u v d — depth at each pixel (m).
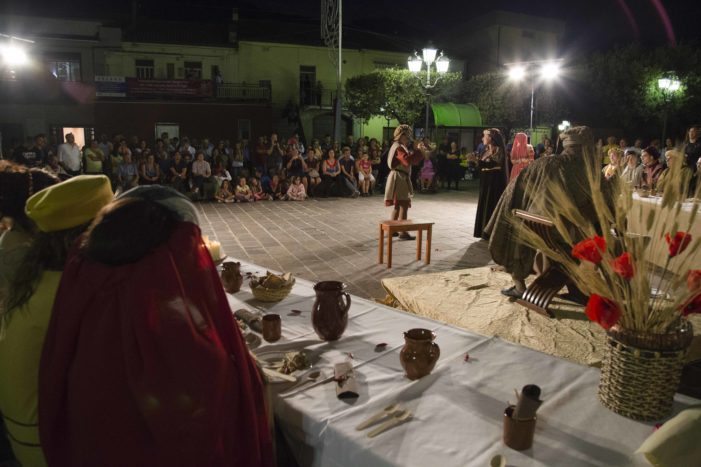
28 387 1.45
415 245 7.28
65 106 18.73
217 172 13.15
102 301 1.21
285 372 1.82
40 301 1.44
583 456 1.36
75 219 1.46
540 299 3.41
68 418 1.26
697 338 3.04
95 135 19.22
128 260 1.20
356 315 2.45
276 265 6.23
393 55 25.11
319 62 23.88
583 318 3.30
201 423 1.17
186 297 1.25
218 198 12.49
